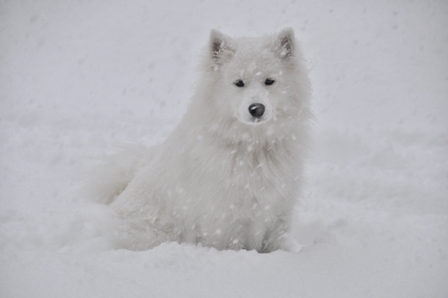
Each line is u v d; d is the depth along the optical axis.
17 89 21.38
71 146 12.87
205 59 6.27
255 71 5.87
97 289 4.49
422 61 21.17
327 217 7.63
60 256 5.21
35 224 6.82
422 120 14.30
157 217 6.59
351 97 17.03
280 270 5.05
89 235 6.64
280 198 6.11
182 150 6.21
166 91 20.02
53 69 25.34
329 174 9.98
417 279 4.92
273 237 6.44
